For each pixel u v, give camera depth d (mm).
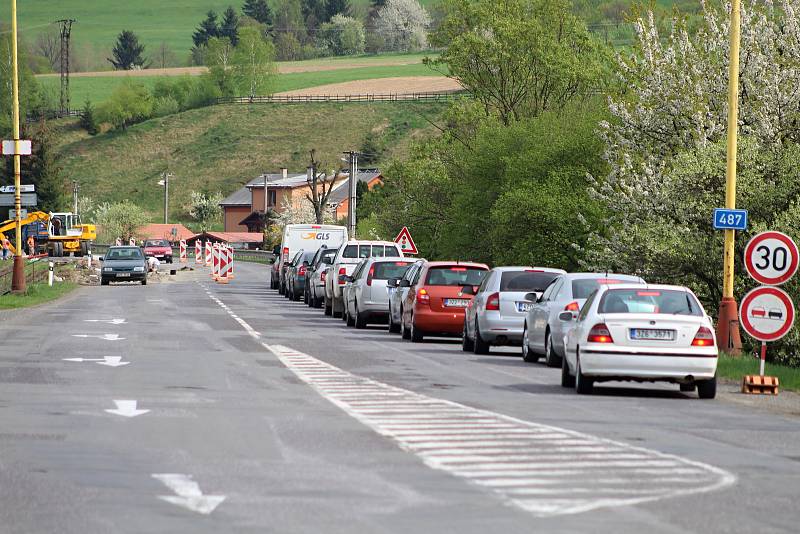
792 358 76812
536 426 41000
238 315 109812
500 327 74938
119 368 59344
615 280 67375
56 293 142375
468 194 159125
